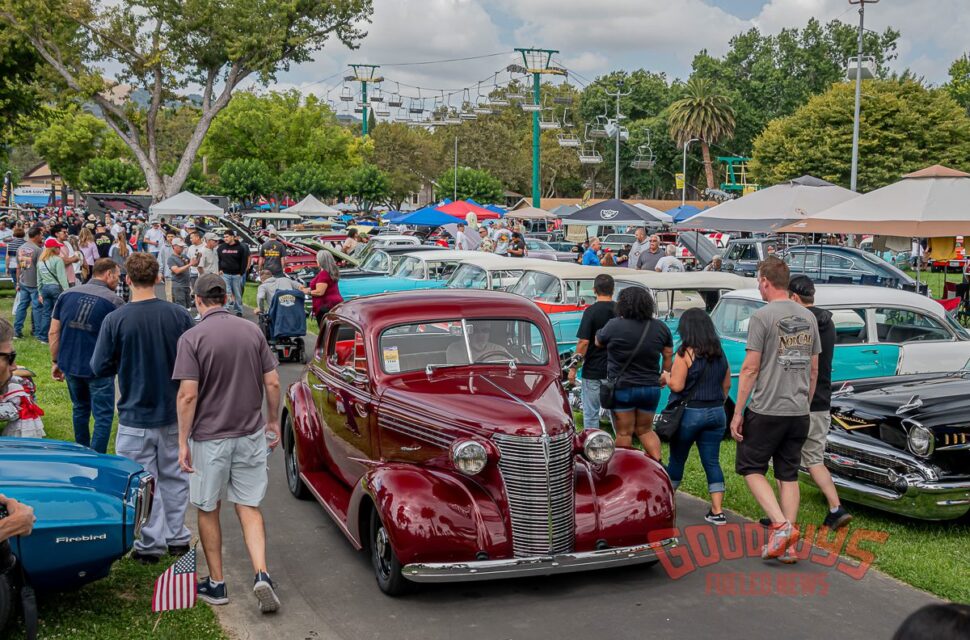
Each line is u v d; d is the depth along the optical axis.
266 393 5.59
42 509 4.68
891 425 6.99
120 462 5.36
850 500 7.20
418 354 6.42
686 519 7.15
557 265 13.69
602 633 5.08
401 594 5.57
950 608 1.98
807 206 15.91
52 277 14.52
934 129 53.44
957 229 12.76
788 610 5.42
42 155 69.62
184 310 6.21
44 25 30.91
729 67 93.88
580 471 5.98
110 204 41.97
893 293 10.27
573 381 8.62
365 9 34.31
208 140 60.56
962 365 10.03
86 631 4.88
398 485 5.47
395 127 86.69
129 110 34.59
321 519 7.16
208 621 5.15
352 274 19.28
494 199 78.50
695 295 11.65
